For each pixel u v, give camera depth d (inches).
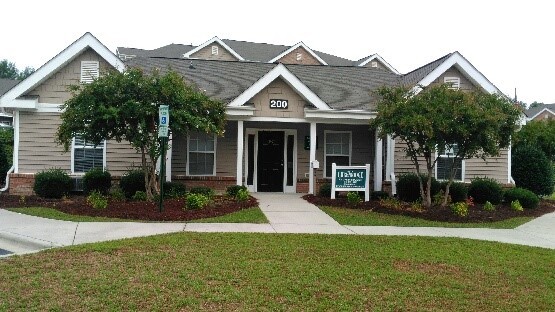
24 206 514.9
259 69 775.7
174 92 491.2
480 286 263.6
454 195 613.6
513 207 589.0
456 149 617.0
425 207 543.2
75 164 631.2
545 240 416.8
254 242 350.6
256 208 531.5
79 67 627.5
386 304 229.0
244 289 241.6
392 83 782.5
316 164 652.1
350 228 438.3
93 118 471.8
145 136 497.7
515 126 541.0
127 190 580.4
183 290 236.8
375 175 682.2
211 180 679.1
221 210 496.1
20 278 250.5
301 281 257.0
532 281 276.8
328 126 725.9
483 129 502.9
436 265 304.8
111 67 622.8
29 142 621.0
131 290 233.5
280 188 717.9
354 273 276.8
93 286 237.8
